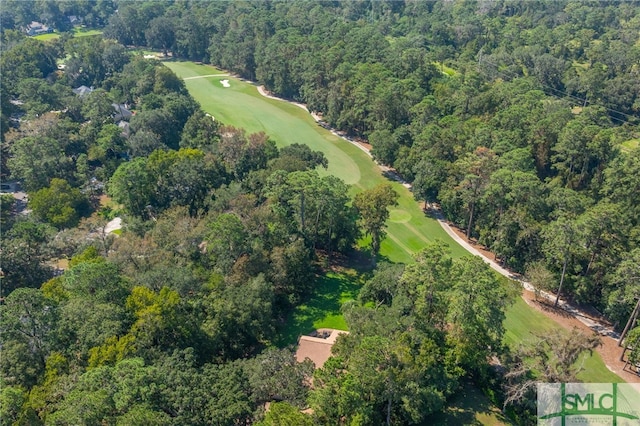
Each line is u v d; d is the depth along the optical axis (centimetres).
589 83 16862
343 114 14738
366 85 13912
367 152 14412
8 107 13800
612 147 10256
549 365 5681
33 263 8069
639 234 8244
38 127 12069
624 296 7469
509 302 6444
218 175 10538
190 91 18775
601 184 10131
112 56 18075
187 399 4981
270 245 8412
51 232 8725
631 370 7119
